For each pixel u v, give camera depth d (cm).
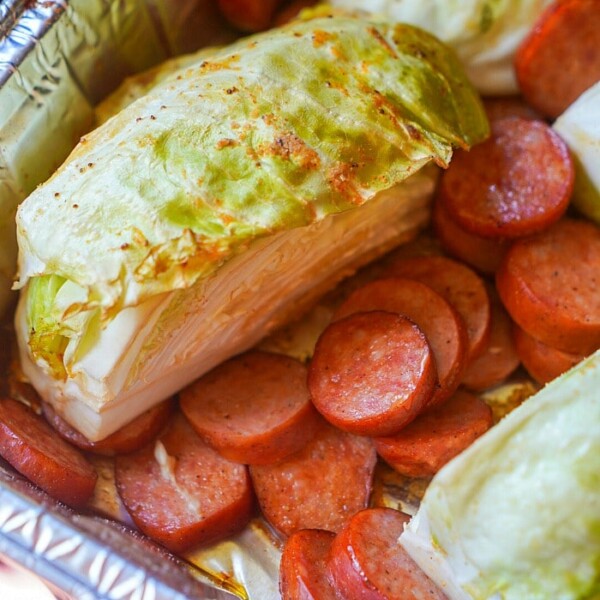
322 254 43
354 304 44
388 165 41
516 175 44
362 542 40
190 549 42
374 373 42
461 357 43
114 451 43
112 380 40
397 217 45
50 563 38
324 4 48
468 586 38
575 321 43
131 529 42
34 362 42
